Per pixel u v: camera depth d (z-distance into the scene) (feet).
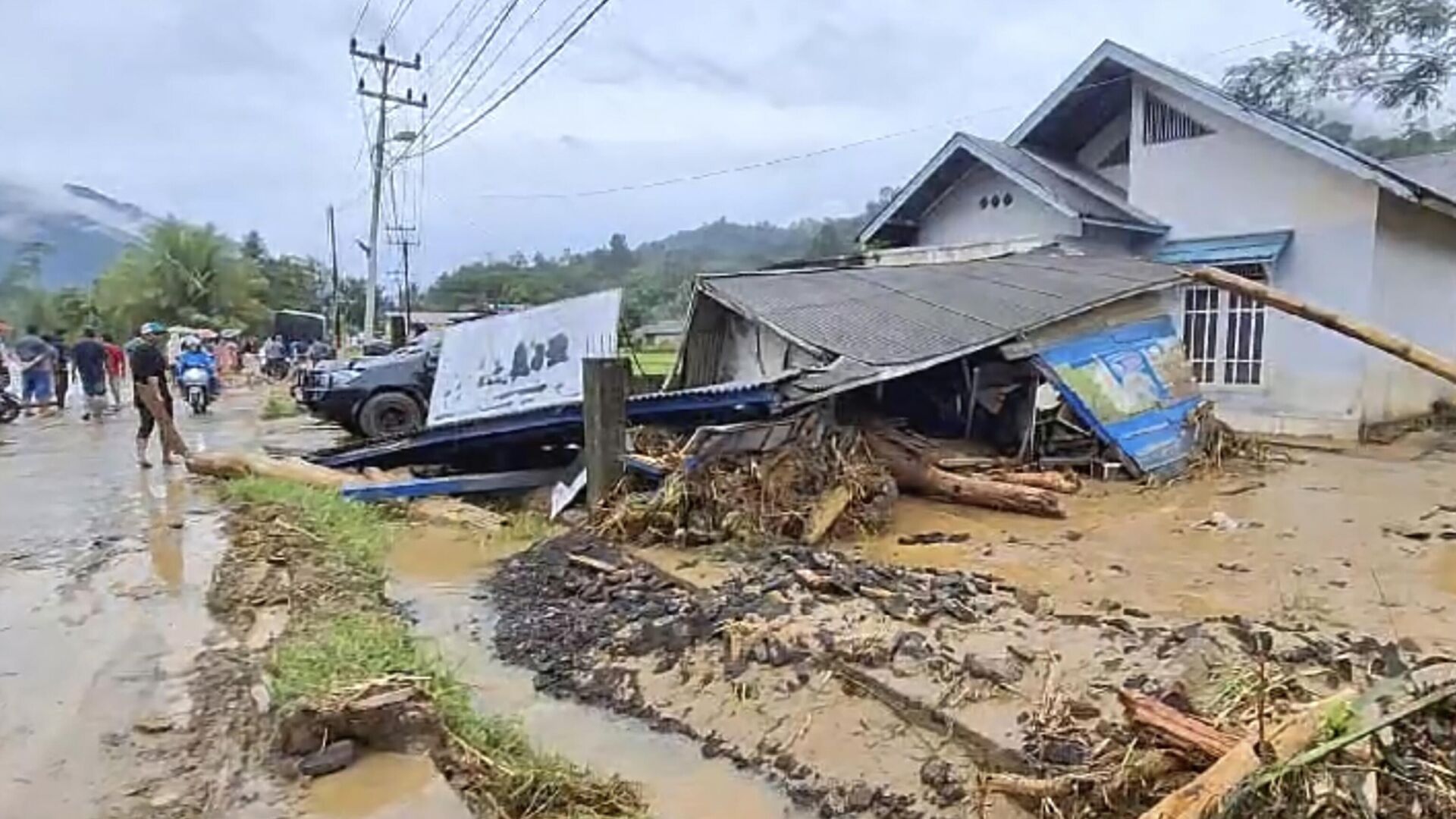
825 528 26.76
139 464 38.32
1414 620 18.85
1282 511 28.68
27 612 19.44
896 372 30.60
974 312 35.83
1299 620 18.88
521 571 25.32
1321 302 43.60
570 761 15.05
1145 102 49.39
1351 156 40.70
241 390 89.30
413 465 39.91
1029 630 18.33
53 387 62.64
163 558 23.66
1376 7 63.46
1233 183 46.21
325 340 142.41
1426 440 41.96
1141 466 33.27
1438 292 46.50
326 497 31.07
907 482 31.32
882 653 17.16
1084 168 54.65
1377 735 11.57
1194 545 25.22
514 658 19.69
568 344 39.91
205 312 173.78
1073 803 12.46
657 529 26.96
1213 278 33.12
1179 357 37.73
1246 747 11.67
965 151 53.16
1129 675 15.88
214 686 15.57
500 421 36.17
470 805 12.50
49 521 27.86
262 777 12.66
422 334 67.00
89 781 12.55
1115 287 37.58
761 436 28.76
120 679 15.89
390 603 22.33
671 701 17.20
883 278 41.93
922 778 13.94
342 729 13.30
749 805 13.96
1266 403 45.29
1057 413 35.60
